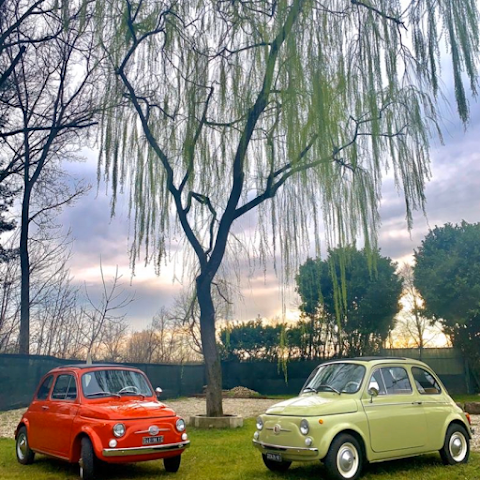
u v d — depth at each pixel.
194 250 14.53
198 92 13.26
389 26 12.38
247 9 12.95
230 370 29.53
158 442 7.41
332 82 11.89
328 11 12.24
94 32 14.08
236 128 13.41
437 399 8.30
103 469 8.10
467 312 23.00
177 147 13.77
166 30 13.66
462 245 23.77
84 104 22.27
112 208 14.14
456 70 11.36
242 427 13.24
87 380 8.24
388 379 7.98
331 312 22.38
